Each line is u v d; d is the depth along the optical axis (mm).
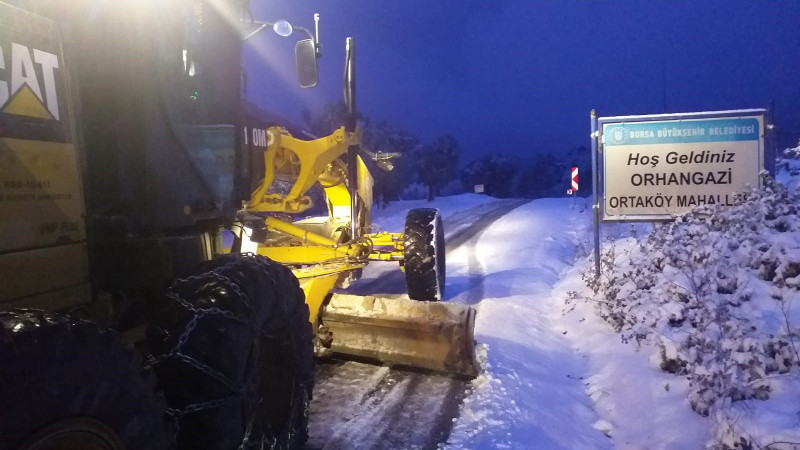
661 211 8344
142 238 3619
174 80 3746
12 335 2043
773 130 7895
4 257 2545
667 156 8242
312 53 5324
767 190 7062
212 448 2959
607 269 8680
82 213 2992
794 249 5855
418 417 4824
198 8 3992
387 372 5812
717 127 8047
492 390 5250
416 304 5695
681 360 5418
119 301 3646
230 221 4457
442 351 5535
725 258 6309
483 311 8180
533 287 9930
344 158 8609
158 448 2422
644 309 6551
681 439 4469
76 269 2953
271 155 6766
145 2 3506
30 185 2670
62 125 2863
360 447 4328
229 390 3023
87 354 2195
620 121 8383
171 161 3693
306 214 21672
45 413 2043
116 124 3527
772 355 4809
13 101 2578
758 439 3863
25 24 2658
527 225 19562
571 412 5246
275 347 3797
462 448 4285
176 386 2924
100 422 2209
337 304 5938
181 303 3107
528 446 4359
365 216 9094
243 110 4512
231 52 4359
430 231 8148
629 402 5293
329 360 6129
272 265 3795
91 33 3494
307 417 4086
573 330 7609
